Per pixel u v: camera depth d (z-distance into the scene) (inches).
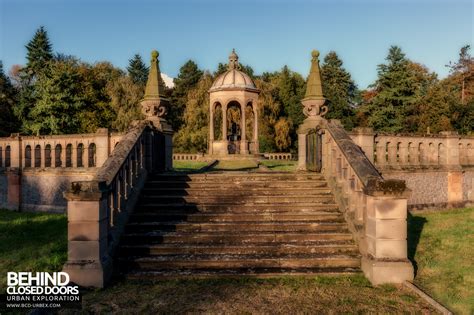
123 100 1705.2
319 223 338.3
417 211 539.5
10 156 642.8
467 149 613.0
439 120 1389.0
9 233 434.0
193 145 1705.2
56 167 593.0
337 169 375.6
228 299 235.3
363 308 221.5
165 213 361.1
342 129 402.0
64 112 1354.6
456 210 560.1
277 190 396.5
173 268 290.0
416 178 545.6
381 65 1711.4
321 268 287.9
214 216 354.3
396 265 261.9
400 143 541.3
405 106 1647.4
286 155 1504.7
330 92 2122.3
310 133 492.7
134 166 380.5
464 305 223.1
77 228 264.1
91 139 565.6
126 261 291.0
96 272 259.0
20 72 2085.4
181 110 2458.2
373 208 272.4
